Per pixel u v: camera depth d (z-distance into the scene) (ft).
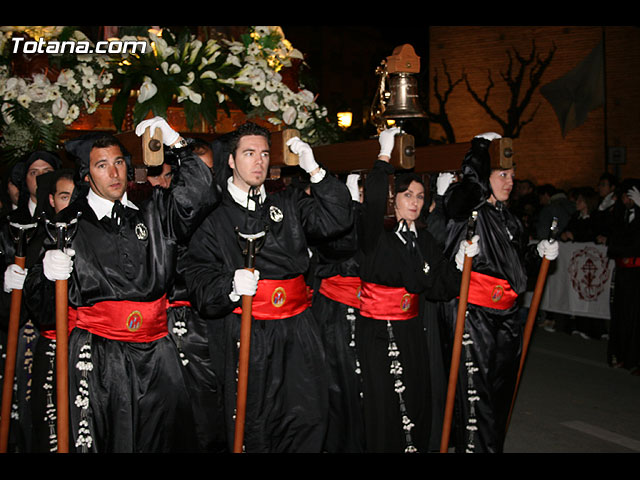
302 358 11.93
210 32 16.39
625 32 56.54
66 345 10.06
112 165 10.53
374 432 13.23
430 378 13.88
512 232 14.25
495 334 13.84
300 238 12.08
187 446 11.21
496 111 61.00
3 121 14.24
